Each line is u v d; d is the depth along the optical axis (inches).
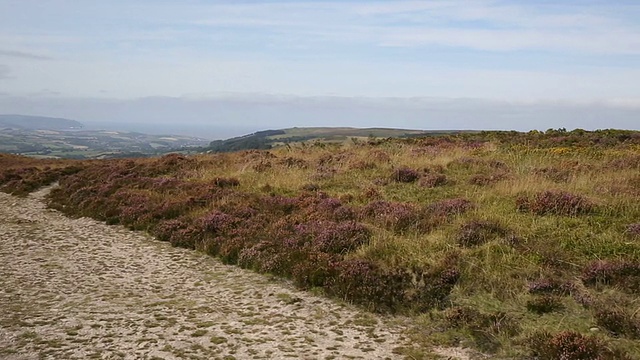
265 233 557.3
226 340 321.7
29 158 1911.9
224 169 1050.7
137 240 626.5
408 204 594.6
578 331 315.0
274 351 305.1
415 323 354.9
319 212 605.3
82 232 673.0
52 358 289.3
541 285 370.9
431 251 450.6
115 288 438.6
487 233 469.7
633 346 294.4
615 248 417.4
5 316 358.9
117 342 315.6
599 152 903.7
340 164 964.0
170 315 369.7
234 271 492.4
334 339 326.3
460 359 297.1
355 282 406.6
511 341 312.7
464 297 375.9
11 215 799.7
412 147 1146.7
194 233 602.5
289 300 402.9
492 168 818.8
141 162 1301.7
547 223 490.0
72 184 1026.1
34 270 492.7
